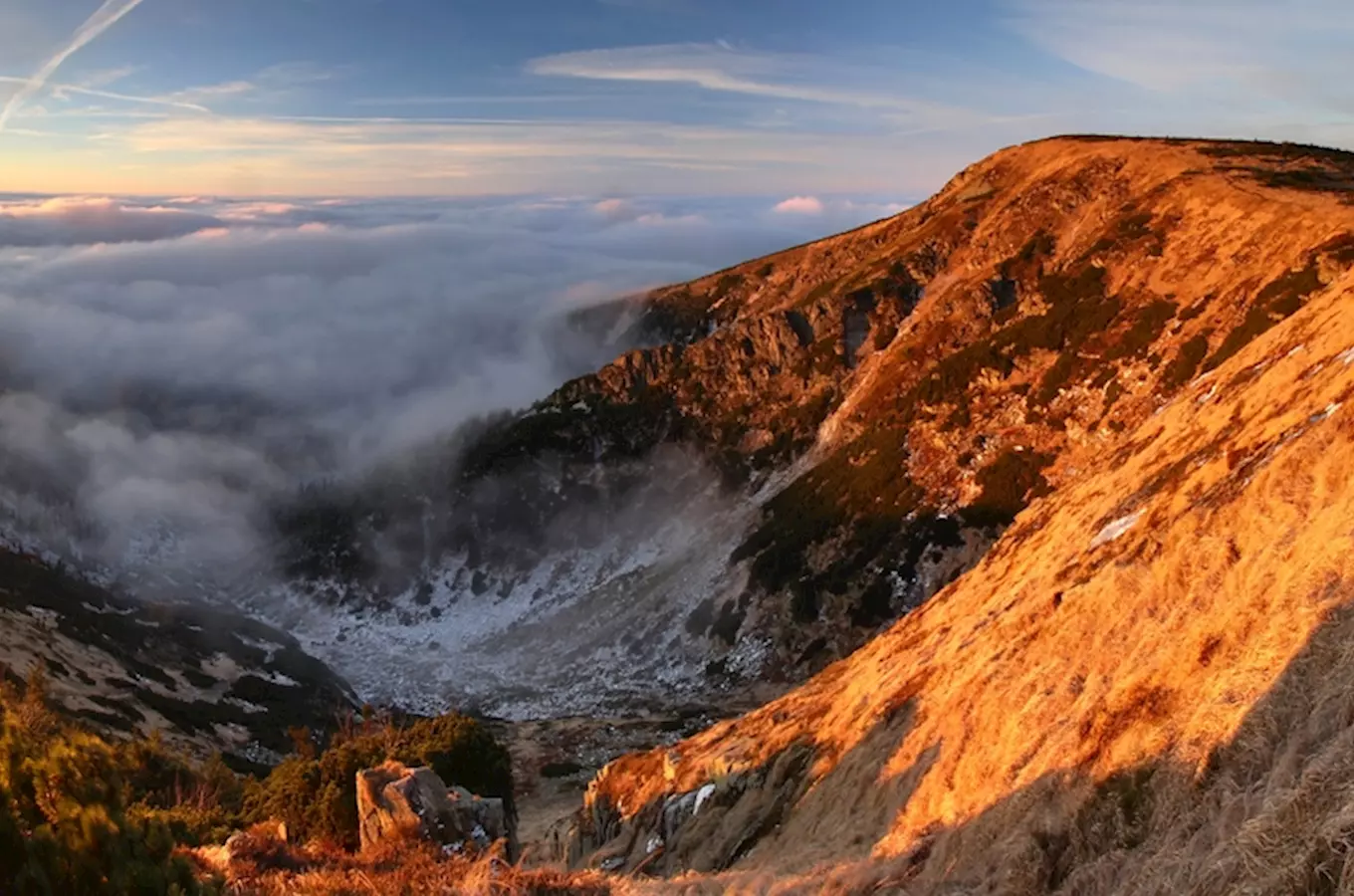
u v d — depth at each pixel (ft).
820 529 356.18
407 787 71.05
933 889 57.21
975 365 358.64
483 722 345.31
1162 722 52.21
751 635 342.44
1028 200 434.71
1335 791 31.60
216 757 159.33
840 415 418.31
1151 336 304.71
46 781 32.65
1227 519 67.36
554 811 205.26
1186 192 356.18
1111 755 52.95
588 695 362.94
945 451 341.82
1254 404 91.81
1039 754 61.41
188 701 336.29
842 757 94.84
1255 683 46.70
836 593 325.01
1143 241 344.28
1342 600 46.32
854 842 77.25
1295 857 30.42
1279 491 63.93
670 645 371.97
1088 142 478.18
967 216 475.72
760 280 643.04
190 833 73.15
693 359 535.19
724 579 378.73
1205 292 302.04
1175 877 38.29
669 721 290.76
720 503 451.53
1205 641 54.80
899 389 390.63
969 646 92.73
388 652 519.60
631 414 541.34
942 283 446.60
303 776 103.76
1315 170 355.15
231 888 52.60
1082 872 46.44
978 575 133.80
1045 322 350.84
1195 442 99.35
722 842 99.81
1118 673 62.54
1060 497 139.33
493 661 456.04
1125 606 70.49
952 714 79.25
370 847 67.10
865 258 563.89
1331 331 88.84
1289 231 288.51
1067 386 320.70
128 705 290.97
